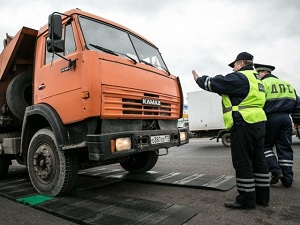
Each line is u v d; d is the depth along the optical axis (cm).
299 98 425
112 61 354
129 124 371
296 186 392
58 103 369
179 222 262
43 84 402
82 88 330
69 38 378
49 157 384
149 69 418
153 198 361
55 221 289
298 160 637
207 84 313
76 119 341
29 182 491
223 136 1180
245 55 330
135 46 454
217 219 273
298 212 286
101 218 279
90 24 391
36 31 454
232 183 411
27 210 330
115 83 348
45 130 393
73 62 348
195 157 814
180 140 452
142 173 535
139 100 382
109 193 394
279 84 405
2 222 291
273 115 393
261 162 314
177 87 484
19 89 470
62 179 364
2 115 508
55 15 346
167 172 543
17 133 520
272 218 271
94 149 317
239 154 306
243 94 306
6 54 488
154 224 258
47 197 376
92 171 586
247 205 300
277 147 401
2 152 480
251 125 302
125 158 459
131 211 299
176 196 365
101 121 336
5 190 426
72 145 347
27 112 414
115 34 426
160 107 425
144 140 372
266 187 310
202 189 395
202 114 1261
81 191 404
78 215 292
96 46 372
